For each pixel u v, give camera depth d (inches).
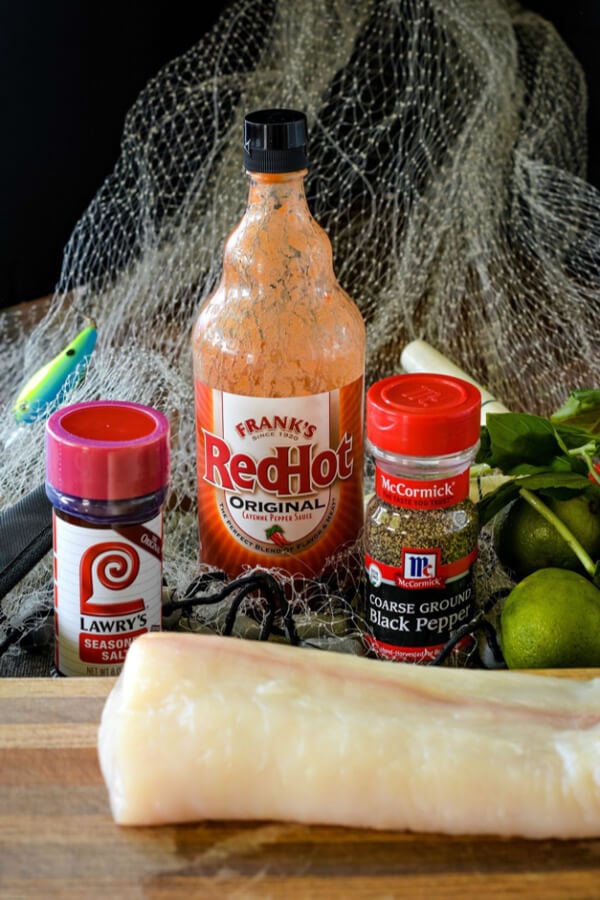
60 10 61.4
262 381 31.2
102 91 64.8
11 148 61.4
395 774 24.2
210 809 24.3
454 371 45.6
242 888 23.0
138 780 24.0
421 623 30.6
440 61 60.6
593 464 33.3
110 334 49.1
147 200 56.6
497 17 60.7
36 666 32.7
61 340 49.1
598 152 66.0
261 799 24.3
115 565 29.3
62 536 29.5
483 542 35.6
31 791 25.1
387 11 62.0
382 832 24.4
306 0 62.3
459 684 26.6
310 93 61.1
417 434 28.4
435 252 55.3
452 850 24.0
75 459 28.3
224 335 31.5
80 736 26.5
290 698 25.2
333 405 31.5
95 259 54.6
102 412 30.1
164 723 24.5
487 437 33.1
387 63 63.6
